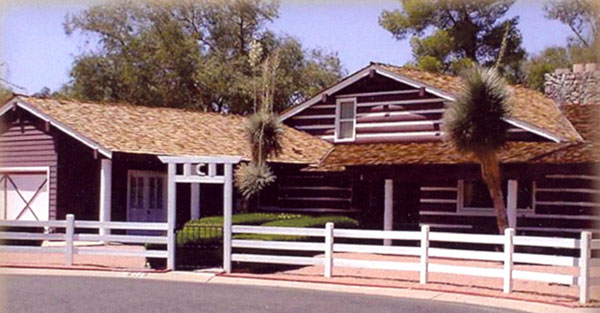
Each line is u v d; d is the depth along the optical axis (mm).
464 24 40719
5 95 36000
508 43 39781
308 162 26047
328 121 27656
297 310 13070
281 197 27734
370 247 17016
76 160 25875
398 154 23797
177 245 19094
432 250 16406
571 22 37844
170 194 18781
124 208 25922
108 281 16906
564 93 29094
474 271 15664
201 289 15688
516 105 24125
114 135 25188
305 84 44750
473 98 18984
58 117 25250
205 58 45094
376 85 26203
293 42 44500
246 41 45469
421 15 41156
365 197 26234
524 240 15008
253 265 18750
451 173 21984
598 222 21188
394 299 14555
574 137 23156
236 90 42844
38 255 21750
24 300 13867
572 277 14289
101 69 44656
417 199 25422
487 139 18906
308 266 19328
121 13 44312
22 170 26500
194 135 27703
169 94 44188
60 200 25594
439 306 13734
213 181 18438
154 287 15914
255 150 25016
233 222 21734
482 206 23094
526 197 22219
